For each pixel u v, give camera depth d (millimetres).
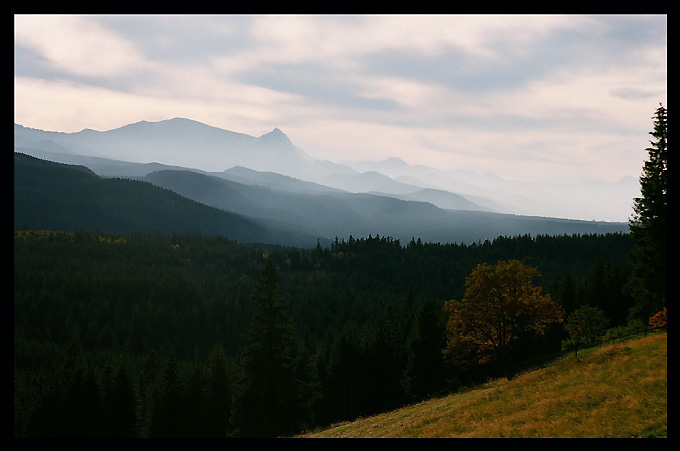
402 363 77812
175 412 66000
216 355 78938
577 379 28172
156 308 195500
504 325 45344
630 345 30359
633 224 46000
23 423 76750
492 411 28344
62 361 145375
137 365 140125
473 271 46062
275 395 42344
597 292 88562
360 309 193875
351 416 71250
